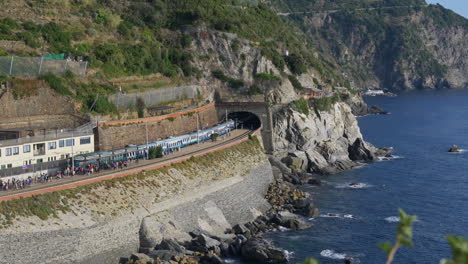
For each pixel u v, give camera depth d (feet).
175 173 396.16
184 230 356.18
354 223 384.27
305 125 611.88
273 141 590.55
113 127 436.76
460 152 646.74
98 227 311.88
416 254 327.06
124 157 400.88
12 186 314.96
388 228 371.35
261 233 366.84
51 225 294.25
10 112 407.85
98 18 629.51
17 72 442.91
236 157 478.59
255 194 442.09
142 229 332.19
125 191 347.15
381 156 634.84
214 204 395.75
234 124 601.21
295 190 472.03
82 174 358.23
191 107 575.79
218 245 332.39
